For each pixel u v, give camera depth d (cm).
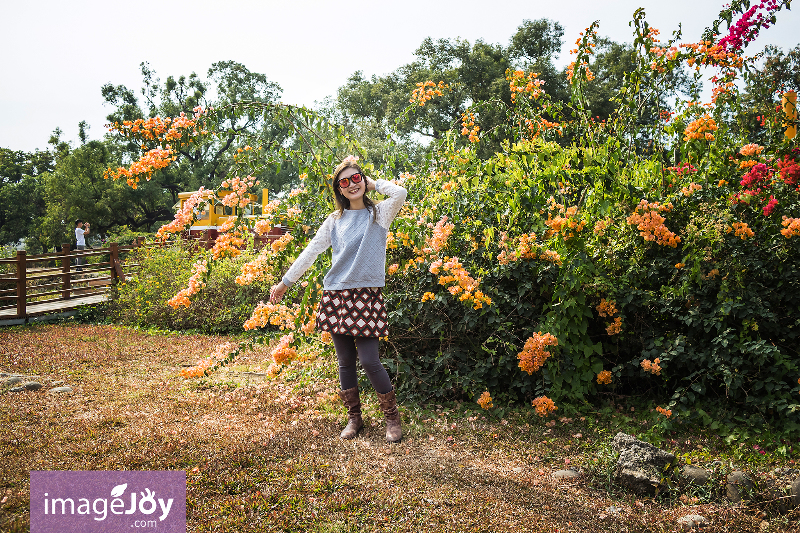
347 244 284
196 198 372
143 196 2852
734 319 343
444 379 381
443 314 376
